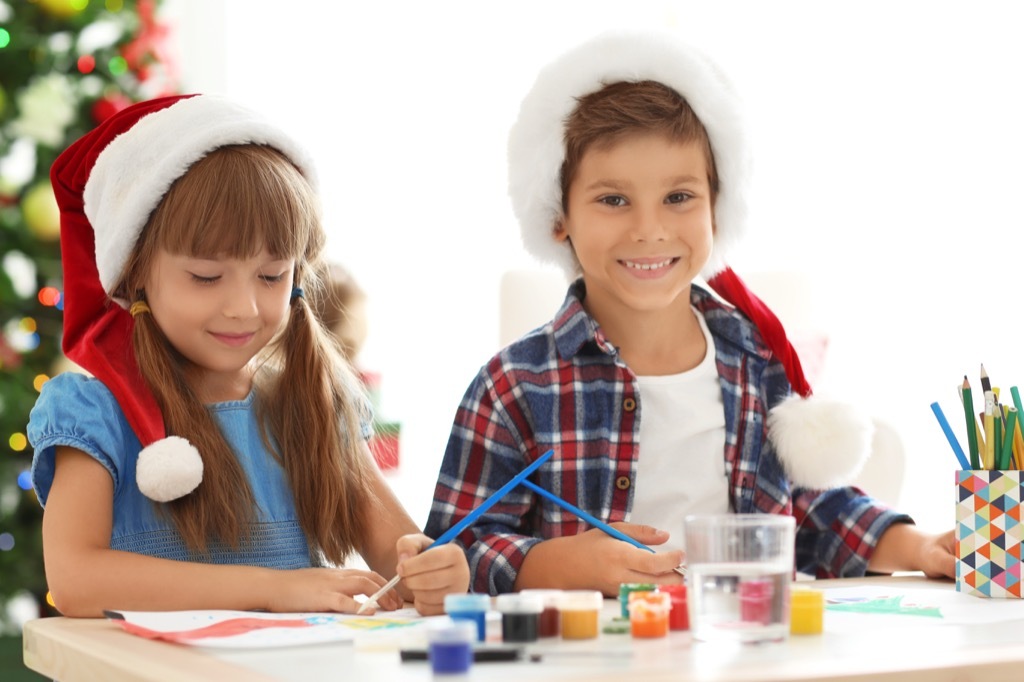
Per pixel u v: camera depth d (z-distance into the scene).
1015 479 1.08
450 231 3.59
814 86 3.06
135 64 2.90
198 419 1.25
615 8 3.49
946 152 2.75
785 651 0.76
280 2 3.62
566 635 0.80
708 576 0.79
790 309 2.05
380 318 3.58
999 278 2.64
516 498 1.38
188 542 1.20
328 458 1.33
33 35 2.77
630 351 1.46
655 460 1.41
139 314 1.26
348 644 0.82
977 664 0.72
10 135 2.76
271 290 1.25
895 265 2.85
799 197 3.08
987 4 2.67
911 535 1.34
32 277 2.82
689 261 1.39
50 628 0.94
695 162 1.39
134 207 1.23
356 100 3.61
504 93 3.58
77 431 1.17
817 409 1.38
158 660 0.76
